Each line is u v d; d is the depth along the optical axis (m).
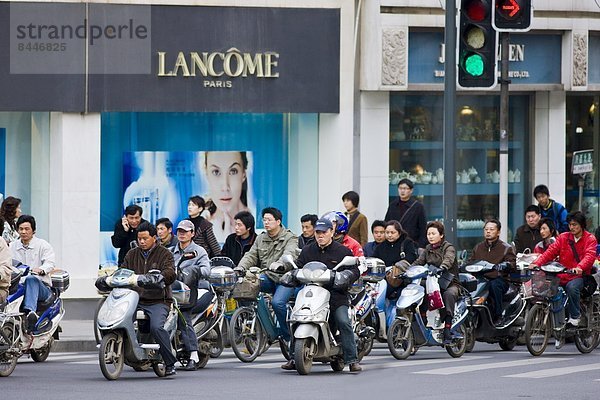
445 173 52.28
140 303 40.59
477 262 49.44
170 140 61.25
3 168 59.12
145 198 60.94
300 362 40.81
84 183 58.84
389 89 62.88
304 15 61.50
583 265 48.22
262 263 47.03
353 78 62.44
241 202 62.38
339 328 41.62
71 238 58.62
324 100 61.97
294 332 41.31
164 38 59.78
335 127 62.38
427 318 47.06
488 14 48.50
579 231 48.78
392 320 46.62
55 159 58.91
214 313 44.28
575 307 48.72
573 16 66.38
